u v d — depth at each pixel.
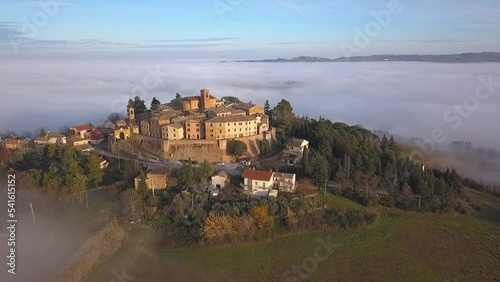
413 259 88.00
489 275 82.56
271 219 96.50
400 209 111.19
